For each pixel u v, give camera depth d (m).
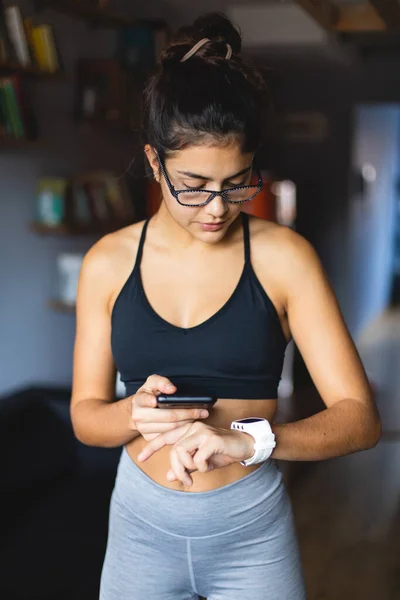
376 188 9.73
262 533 1.39
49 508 2.62
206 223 1.29
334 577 3.13
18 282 4.64
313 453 1.33
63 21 4.70
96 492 2.76
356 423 1.37
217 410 1.39
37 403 2.87
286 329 1.47
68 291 4.75
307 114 8.11
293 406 5.98
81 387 1.52
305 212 8.25
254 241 1.43
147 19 5.38
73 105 4.93
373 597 2.96
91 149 5.23
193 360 1.39
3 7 3.87
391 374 7.04
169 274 1.43
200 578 1.42
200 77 1.21
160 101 1.24
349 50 7.21
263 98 1.27
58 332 4.95
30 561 2.28
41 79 4.33
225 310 1.39
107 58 5.10
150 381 1.29
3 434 2.66
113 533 1.47
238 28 1.45
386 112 10.14
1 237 4.48
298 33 6.53
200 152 1.21
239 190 1.28
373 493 4.07
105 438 1.42
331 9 5.56
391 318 10.18
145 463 1.43
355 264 8.57
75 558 2.30
